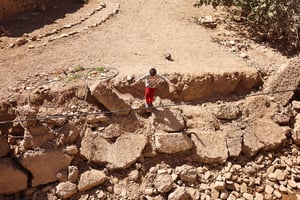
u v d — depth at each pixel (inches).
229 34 564.4
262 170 418.3
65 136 381.7
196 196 383.2
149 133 404.2
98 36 514.9
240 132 426.6
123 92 415.2
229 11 639.8
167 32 546.3
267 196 396.2
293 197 398.6
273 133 434.3
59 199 366.6
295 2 538.3
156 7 625.9
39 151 368.5
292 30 536.1
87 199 371.2
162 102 421.1
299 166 426.3
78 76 417.1
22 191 369.1
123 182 384.5
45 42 486.0
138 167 390.0
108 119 398.3
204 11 634.8
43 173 370.3
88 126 393.4
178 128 407.2
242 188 398.3
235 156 415.2
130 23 561.6
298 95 470.9
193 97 438.9
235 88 457.7
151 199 376.8
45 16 559.5
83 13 579.2
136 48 492.4
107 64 448.1
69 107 393.4
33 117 363.9
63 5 601.6
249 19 603.2
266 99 450.3
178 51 495.2
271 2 536.7
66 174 374.9
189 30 561.0
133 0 645.3
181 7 638.5
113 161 387.5
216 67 457.7
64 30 521.7
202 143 408.5
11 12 541.3
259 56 516.4
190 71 439.2
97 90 391.2
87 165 387.2
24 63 442.6
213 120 426.0
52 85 403.5
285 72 455.8
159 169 392.8
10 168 358.9
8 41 484.1
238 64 477.7
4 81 407.8
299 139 437.7
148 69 436.5
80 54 467.5
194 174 391.9
